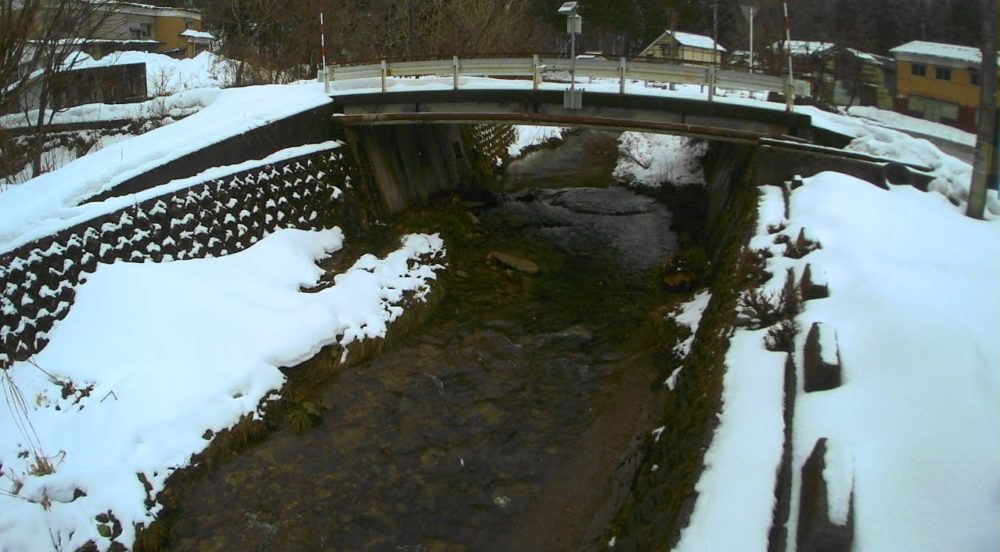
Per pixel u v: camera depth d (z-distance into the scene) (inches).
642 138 1037.2
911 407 216.5
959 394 215.5
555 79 741.9
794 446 221.5
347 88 695.1
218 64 922.1
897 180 458.3
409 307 509.0
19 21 499.2
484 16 1060.5
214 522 320.5
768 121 534.0
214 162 526.3
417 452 373.7
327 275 529.3
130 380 370.6
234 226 516.4
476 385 435.2
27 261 395.5
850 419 220.4
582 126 592.4
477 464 364.8
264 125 571.2
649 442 350.6
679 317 463.8
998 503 179.8
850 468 193.8
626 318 517.7
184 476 337.7
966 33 1227.2
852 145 504.7
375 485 348.8
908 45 991.0
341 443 378.3
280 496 338.0
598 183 914.7
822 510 180.9
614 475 344.2
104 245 433.7
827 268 330.0
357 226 622.8
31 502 307.7
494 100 604.4
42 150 594.6
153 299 419.5
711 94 543.8
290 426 384.5
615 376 438.0
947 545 173.0
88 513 306.3
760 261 382.3
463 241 663.1
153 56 935.7
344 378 434.3
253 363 401.4
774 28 1107.9
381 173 677.3
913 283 291.6
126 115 650.2
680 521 222.4
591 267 619.2
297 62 948.0
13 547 288.8
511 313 529.0
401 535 318.0
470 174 858.8
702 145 894.4
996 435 199.6
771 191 486.6
